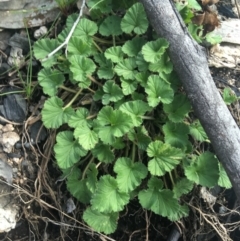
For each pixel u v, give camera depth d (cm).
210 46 35
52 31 34
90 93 32
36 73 34
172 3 31
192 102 30
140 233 34
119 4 33
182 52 30
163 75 31
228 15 37
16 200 33
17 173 33
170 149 30
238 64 35
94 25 32
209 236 34
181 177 32
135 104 30
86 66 31
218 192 34
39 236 34
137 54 32
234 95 33
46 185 33
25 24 34
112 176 32
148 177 32
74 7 34
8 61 34
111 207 30
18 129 34
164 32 30
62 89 33
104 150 31
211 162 30
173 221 33
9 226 32
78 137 30
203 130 32
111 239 32
